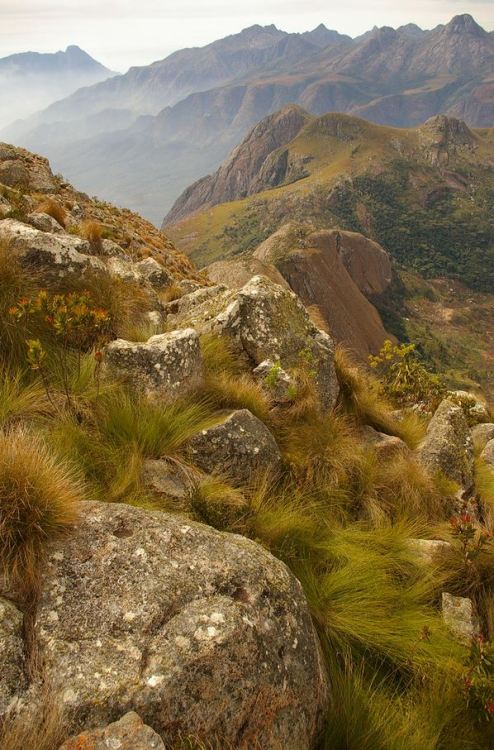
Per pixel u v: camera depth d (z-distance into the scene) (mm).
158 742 2391
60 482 3721
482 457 11562
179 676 2787
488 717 3787
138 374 6086
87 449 4965
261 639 3156
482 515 7883
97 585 3219
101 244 15664
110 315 7648
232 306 8539
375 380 11883
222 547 3715
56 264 7637
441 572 5566
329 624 4371
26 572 3176
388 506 6738
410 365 12094
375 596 4820
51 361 5891
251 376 7766
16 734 2420
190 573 3412
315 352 8641
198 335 7691
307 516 5621
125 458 5090
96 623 3006
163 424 5684
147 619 3047
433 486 7320
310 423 7117
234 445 5797
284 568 3879
